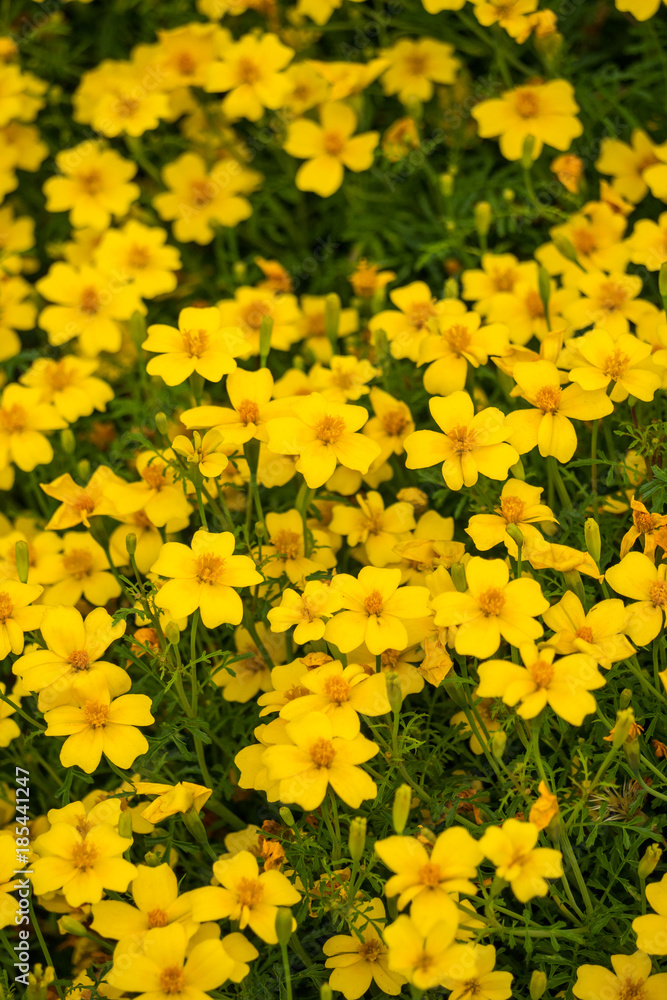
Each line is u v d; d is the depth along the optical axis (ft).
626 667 3.17
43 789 3.32
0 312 3.64
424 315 3.44
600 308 3.42
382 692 3.07
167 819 3.23
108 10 3.89
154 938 3.00
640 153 3.58
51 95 3.83
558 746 3.15
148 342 3.24
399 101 3.79
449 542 3.20
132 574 3.36
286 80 3.63
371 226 3.68
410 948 2.97
